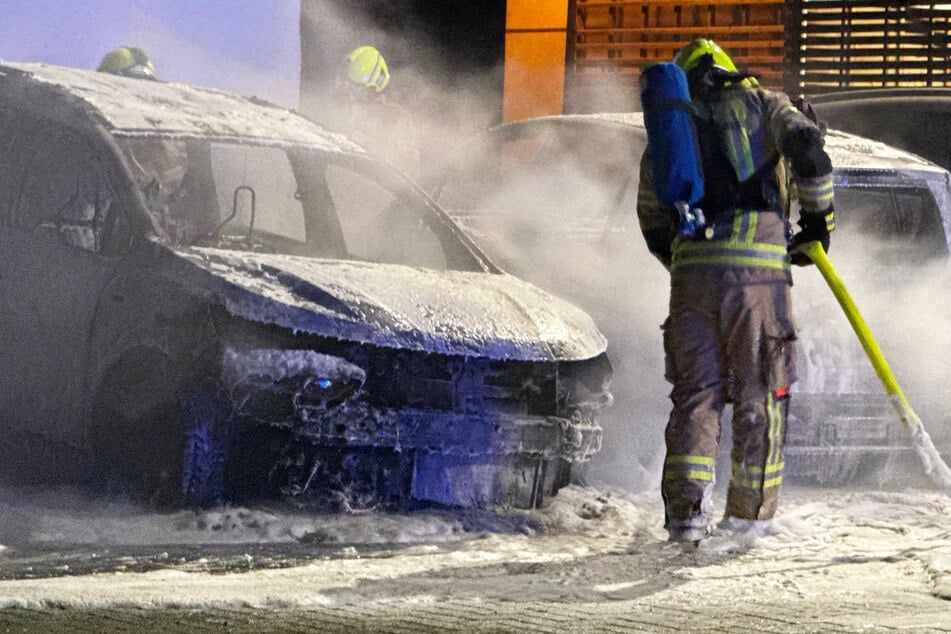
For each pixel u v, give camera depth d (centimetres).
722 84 1592
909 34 4094
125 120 1931
